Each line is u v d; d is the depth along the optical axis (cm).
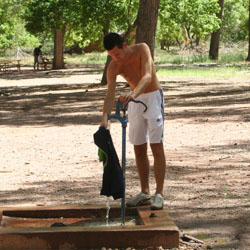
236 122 1521
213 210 671
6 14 6138
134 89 602
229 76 3534
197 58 5456
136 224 605
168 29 4669
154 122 629
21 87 3225
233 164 955
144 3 2627
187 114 1753
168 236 544
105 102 615
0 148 1217
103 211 637
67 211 635
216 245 547
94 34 3806
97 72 4397
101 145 578
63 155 1108
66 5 4209
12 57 7056
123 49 624
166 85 2989
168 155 1066
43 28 4450
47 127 1568
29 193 792
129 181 850
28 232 543
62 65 5066
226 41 7906
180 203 710
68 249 543
